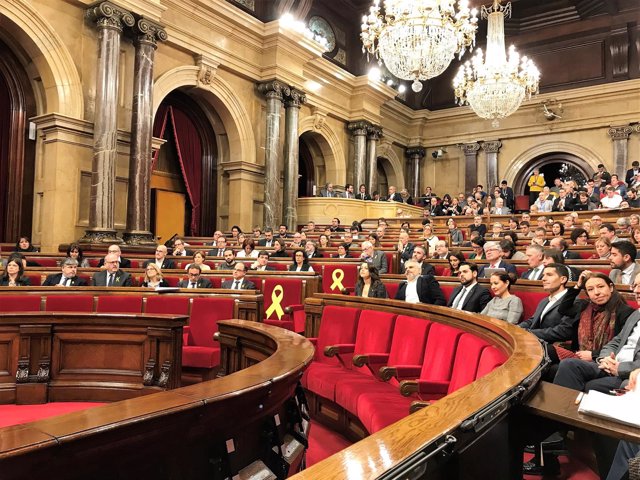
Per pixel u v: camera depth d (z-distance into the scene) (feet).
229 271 24.84
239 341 12.30
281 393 8.02
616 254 15.92
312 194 60.34
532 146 64.64
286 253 33.12
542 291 15.83
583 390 10.19
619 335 11.19
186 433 6.25
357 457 3.92
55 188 34.37
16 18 32.78
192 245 40.27
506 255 22.81
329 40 59.31
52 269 24.56
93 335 14.90
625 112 58.80
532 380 6.36
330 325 16.53
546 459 9.43
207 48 44.19
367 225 52.06
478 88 43.52
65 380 14.84
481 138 67.36
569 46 62.34
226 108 46.73
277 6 48.93
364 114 60.59
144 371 14.83
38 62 34.60
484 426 5.13
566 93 61.46
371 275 19.51
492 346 10.14
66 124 34.71
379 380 13.88
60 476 5.16
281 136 51.29
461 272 16.80
